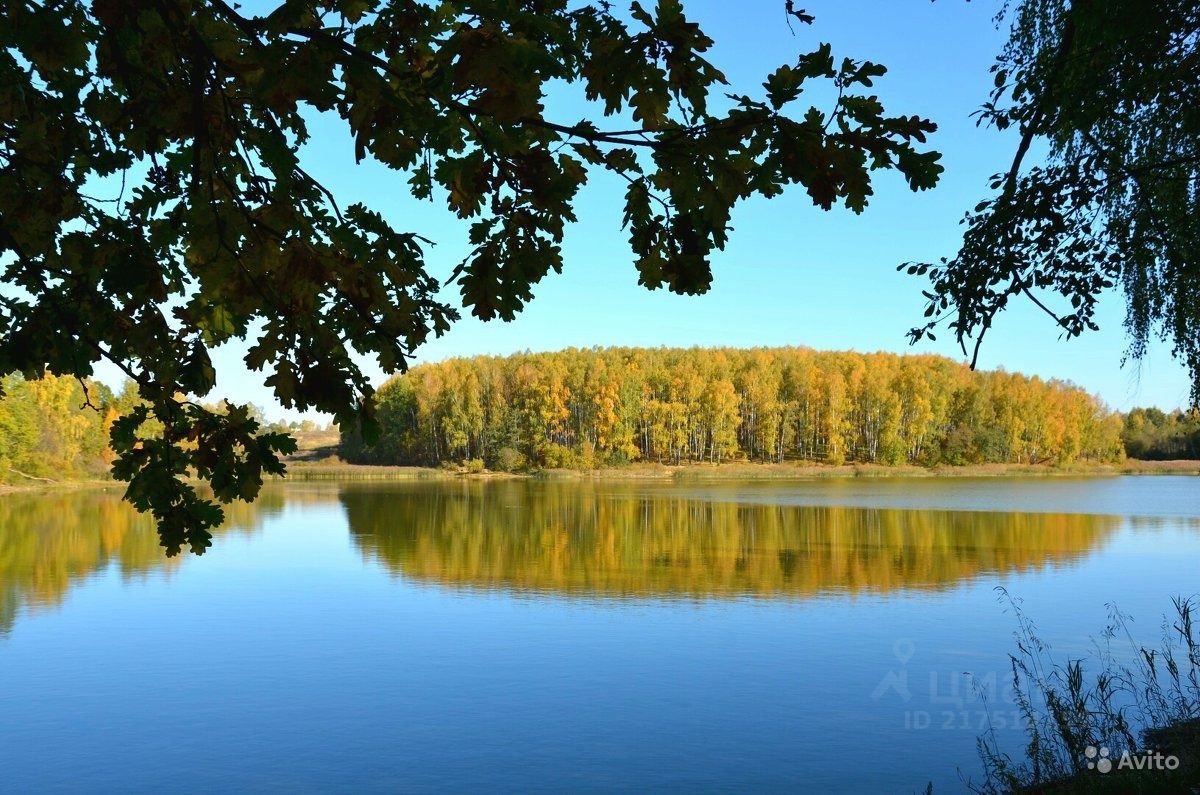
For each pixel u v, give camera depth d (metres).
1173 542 29.14
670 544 29.42
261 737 11.13
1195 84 5.68
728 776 9.73
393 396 102.62
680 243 1.92
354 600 19.58
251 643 15.71
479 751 10.60
